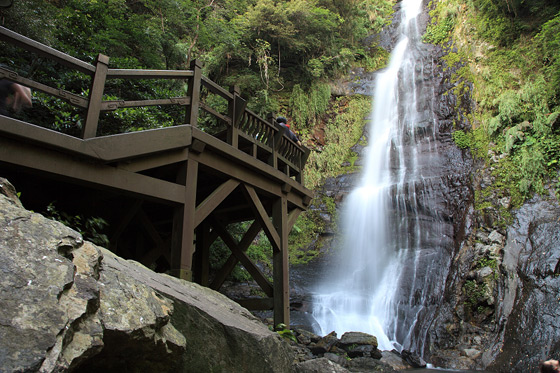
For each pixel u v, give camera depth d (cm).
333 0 2294
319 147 2014
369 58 2341
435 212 1485
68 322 142
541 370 279
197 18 1508
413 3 2525
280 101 2117
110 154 385
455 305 1078
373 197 1681
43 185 514
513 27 1759
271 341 269
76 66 372
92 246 195
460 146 1625
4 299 133
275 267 642
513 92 1528
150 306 202
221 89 549
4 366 115
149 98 873
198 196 720
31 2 724
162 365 216
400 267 1374
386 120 2036
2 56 681
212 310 273
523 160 1329
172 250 454
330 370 344
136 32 1067
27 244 158
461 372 760
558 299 891
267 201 742
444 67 1956
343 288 1341
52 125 560
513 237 1154
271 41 2142
